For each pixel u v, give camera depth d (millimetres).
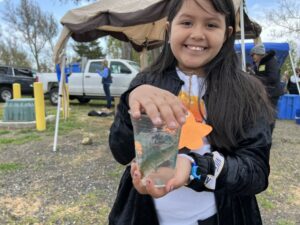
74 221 3162
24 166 4766
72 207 3443
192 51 1086
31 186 4008
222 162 941
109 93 11344
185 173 890
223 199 1115
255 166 985
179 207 1134
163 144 780
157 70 1205
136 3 5156
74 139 6484
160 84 1172
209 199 1124
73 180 4191
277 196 3770
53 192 3826
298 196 3787
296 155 5562
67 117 9141
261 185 1007
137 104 776
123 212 1211
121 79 11656
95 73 12375
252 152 1015
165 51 1199
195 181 922
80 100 13891
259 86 1129
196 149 1000
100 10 5168
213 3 1024
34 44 36031
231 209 1117
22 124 7730
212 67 1113
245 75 1148
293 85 11539
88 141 6008
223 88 1084
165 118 745
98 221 3152
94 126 7996
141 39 8109
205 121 1084
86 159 5090
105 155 5301
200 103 1104
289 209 3461
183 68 1171
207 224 1124
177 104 768
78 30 5242
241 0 5387
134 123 788
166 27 1205
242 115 1046
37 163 4914
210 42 1070
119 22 4973
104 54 42812
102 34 7363
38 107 7438
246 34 6621
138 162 799
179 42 1096
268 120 1087
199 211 1125
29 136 6809
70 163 4898
